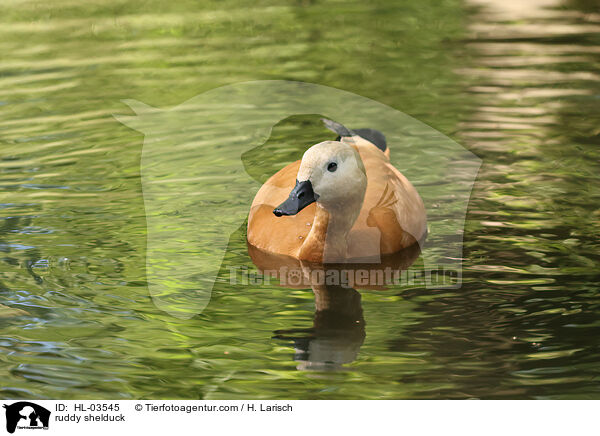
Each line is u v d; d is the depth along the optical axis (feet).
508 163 46.01
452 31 76.13
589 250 35.53
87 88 60.95
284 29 79.30
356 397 25.54
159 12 87.71
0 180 45.16
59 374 27.04
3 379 26.73
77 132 52.37
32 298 32.19
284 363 27.58
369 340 28.86
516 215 39.70
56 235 38.50
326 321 30.60
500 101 55.93
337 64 66.28
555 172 44.75
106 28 80.43
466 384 25.93
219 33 78.07
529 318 29.78
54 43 74.95
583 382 25.73
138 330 29.89
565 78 60.29
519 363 26.89
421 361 27.35
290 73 63.67
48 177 45.75
